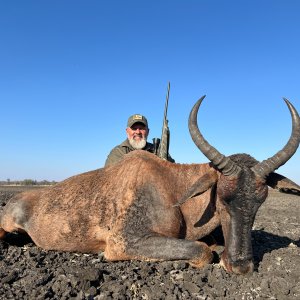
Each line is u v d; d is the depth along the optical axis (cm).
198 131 186
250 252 177
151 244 196
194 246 190
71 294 156
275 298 156
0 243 239
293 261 195
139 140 311
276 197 930
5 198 520
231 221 180
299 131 183
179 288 165
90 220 213
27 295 154
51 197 230
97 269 174
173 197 208
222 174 184
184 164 221
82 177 232
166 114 306
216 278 172
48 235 224
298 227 365
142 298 157
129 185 210
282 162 179
